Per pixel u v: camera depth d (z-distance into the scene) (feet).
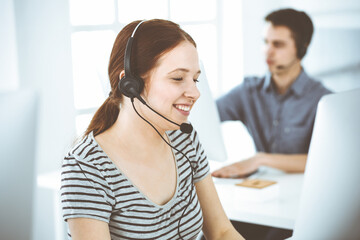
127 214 3.61
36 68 7.98
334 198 3.24
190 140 4.26
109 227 3.65
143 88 3.61
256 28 12.54
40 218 7.75
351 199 3.25
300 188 6.01
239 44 12.34
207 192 4.32
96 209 3.44
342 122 3.19
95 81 8.75
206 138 5.75
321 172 3.27
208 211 4.32
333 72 12.52
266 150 8.87
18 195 3.15
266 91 8.76
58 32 8.23
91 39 8.80
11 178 3.14
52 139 8.16
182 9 10.99
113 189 3.59
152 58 3.53
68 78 8.39
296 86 8.48
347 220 3.29
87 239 3.37
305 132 8.51
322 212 3.29
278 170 6.95
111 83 3.77
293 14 8.14
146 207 3.66
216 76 12.08
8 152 3.13
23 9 7.77
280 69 8.35
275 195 5.59
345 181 3.22
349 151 3.20
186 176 4.06
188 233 3.92
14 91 3.18
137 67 3.58
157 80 3.56
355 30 12.13
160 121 3.67
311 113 8.46
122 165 3.67
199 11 11.47
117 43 3.74
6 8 7.61
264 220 5.06
